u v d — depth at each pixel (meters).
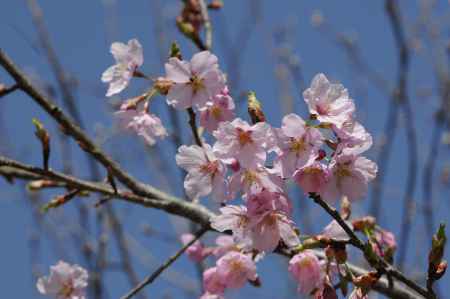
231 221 1.03
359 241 1.01
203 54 1.06
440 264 1.00
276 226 1.02
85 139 1.14
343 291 1.03
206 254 1.18
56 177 1.10
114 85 1.10
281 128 1.00
